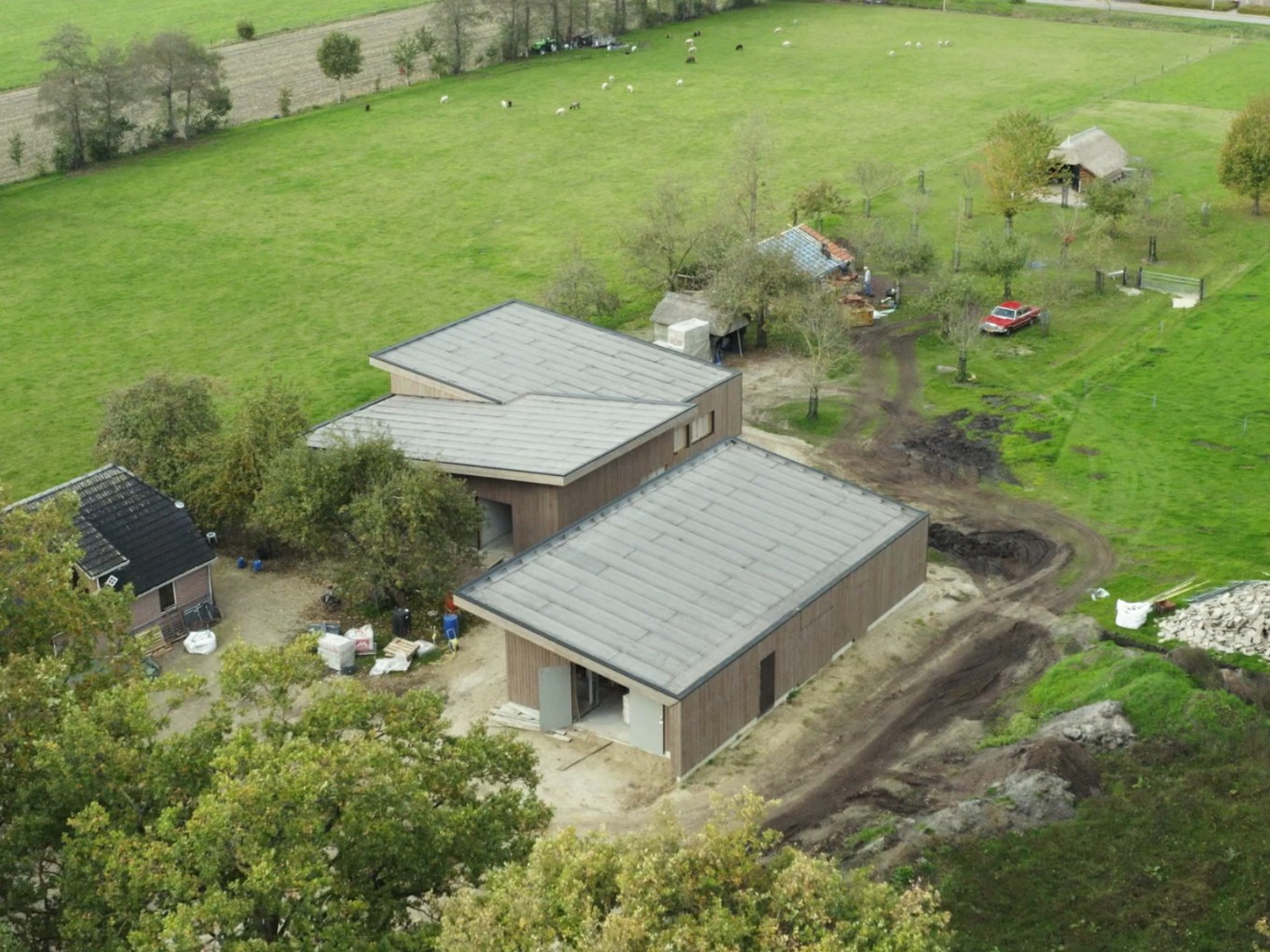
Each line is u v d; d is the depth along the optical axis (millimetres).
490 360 78750
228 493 69625
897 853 48031
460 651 63312
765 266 92188
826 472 76375
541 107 157500
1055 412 84250
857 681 60094
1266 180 114562
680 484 66750
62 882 37344
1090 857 47375
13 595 49000
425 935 37219
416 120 154375
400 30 197000
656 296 104062
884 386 89250
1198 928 44438
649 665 54188
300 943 35406
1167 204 112375
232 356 97250
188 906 34031
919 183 127062
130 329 102688
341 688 42375
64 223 126562
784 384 89812
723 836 35531
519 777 44156
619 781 54000
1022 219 118500
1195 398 85250
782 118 150500
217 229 123938
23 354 98875
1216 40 178500
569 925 33938
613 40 184250
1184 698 54219
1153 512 72625
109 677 47438
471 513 65250
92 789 38750
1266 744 52250
